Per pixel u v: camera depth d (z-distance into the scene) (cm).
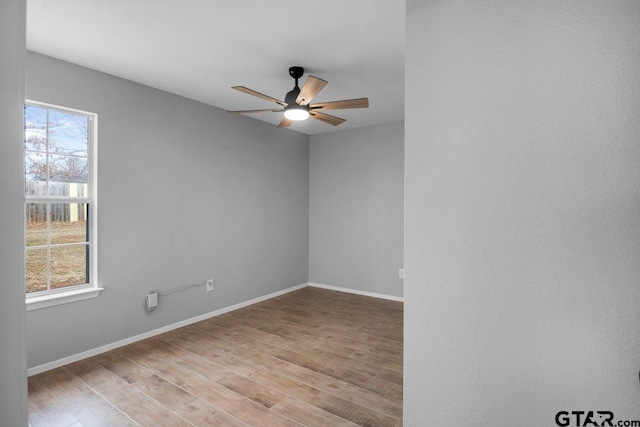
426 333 122
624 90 90
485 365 111
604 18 92
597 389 94
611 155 91
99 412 212
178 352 301
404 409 127
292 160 522
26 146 263
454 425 117
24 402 42
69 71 277
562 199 98
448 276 117
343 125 497
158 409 215
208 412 212
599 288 93
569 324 97
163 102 346
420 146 122
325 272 544
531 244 103
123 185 314
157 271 343
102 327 300
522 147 104
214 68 292
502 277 108
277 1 197
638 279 88
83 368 270
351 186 514
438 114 118
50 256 276
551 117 99
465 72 113
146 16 213
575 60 96
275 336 339
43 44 248
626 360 90
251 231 451
